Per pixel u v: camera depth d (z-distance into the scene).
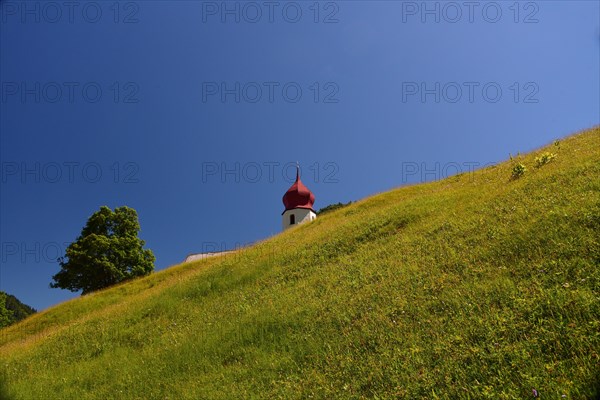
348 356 9.62
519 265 10.30
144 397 11.52
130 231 54.91
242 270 23.77
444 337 8.57
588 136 24.20
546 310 7.79
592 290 7.83
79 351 18.30
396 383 7.77
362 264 16.97
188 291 23.16
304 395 8.77
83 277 50.19
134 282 38.56
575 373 6.01
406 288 12.20
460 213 18.12
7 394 14.11
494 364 6.96
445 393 6.78
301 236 30.17
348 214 34.75
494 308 8.73
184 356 13.47
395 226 21.45
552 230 11.15
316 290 15.84
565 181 15.45
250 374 10.79
